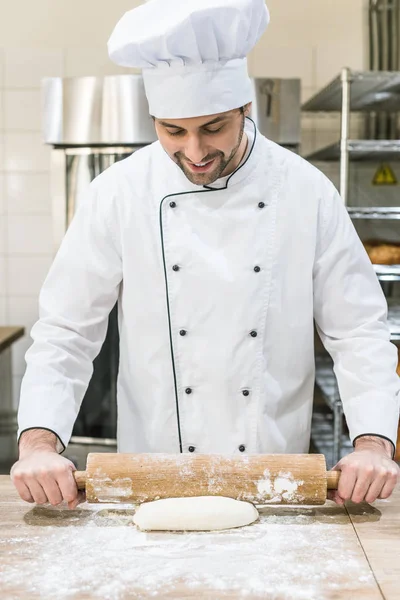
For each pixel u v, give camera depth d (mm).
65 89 2672
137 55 1183
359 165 3270
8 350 3254
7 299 3479
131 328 1397
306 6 3244
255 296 1341
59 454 1212
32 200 3418
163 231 1354
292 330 1382
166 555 1014
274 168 1374
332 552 1024
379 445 1209
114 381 2941
